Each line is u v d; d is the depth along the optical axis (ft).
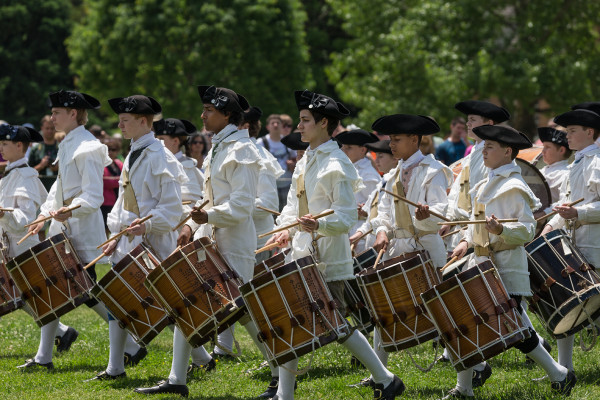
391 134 50.47
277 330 41.91
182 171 52.70
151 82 218.59
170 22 215.10
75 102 55.57
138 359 58.03
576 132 53.47
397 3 189.67
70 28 274.36
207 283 45.11
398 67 176.86
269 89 218.59
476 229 48.37
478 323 43.01
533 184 56.90
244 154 48.47
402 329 45.37
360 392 48.75
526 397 46.44
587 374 51.75
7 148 61.26
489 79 169.17
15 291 59.36
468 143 101.60
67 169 55.31
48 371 56.44
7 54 262.26
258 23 217.15
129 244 52.11
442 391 48.65
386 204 51.98
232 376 54.13
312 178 46.24
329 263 45.88
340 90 189.16
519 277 47.32
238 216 47.78
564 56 177.17
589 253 52.16
